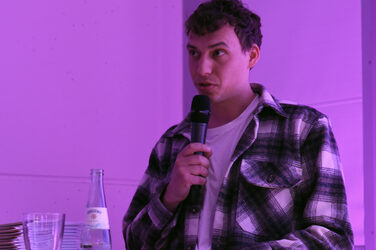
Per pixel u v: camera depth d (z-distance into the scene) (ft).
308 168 5.66
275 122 6.07
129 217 6.67
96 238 5.34
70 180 9.78
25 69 9.57
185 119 6.91
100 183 5.56
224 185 5.84
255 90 6.55
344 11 8.47
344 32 8.43
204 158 5.54
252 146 6.01
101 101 10.38
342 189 5.48
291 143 5.85
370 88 7.03
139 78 10.97
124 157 10.51
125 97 10.71
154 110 11.07
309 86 8.78
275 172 5.74
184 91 11.39
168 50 11.48
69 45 10.15
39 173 9.46
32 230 4.84
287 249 4.99
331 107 8.42
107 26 10.71
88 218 5.40
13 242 5.92
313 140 5.74
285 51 9.22
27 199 9.26
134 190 10.53
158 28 11.43
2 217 9.00
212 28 5.82
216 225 5.72
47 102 9.73
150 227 5.91
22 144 9.36
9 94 9.34
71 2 10.30
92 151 10.12
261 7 9.71
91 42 10.44
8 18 9.51
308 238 5.07
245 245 5.47
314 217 5.31
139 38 11.11
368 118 6.98
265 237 5.54
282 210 5.61
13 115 9.33
